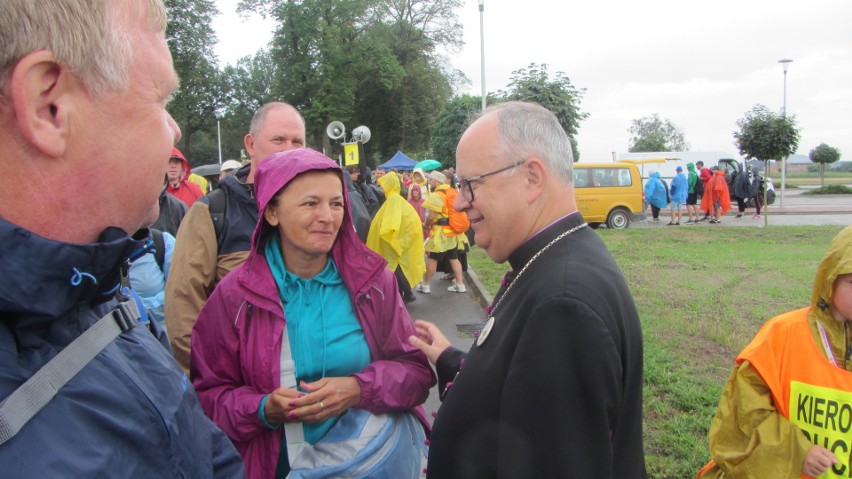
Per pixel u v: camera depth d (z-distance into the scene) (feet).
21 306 2.40
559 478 3.74
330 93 137.28
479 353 4.66
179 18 95.61
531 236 4.84
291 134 9.13
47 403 2.47
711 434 7.27
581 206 55.77
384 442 5.97
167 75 3.01
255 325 5.99
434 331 6.81
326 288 6.39
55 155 2.54
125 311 3.15
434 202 27.07
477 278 29.78
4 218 2.50
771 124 52.65
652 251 38.91
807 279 28.07
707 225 60.49
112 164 2.75
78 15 2.51
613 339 3.96
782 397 6.66
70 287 2.57
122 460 2.71
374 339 6.45
